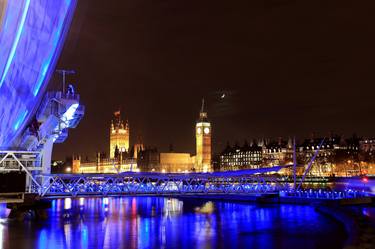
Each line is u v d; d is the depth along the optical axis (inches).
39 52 2076.8
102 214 3597.4
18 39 1886.1
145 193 3905.0
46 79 2335.1
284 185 5600.4
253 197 5088.6
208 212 3843.5
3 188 3250.5
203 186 4950.8
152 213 3725.4
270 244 2203.5
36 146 3560.5
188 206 4571.9
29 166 3516.2
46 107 3454.7
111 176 3850.9
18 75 2090.3
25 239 2278.5
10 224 2824.8
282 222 3058.6
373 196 4094.5
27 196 3240.7
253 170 5442.9
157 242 2251.5
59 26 2060.8
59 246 2108.8
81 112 3622.0
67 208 4165.8
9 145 3378.4
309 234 2508.6
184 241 2276.1
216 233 2556.6
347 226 2571.4
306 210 3934.5
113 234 2481.5
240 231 2645.2
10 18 1749.5
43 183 3516.2
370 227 2145.7
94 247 2096.5
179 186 4530.0
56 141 3986.2
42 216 3287.4
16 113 2381.9
